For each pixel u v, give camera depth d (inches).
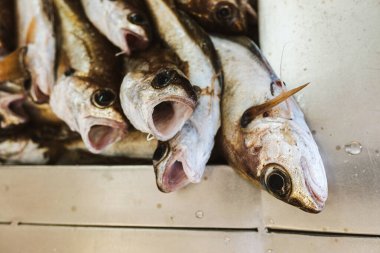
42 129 11.6
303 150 7.8
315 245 8.4
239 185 8.9
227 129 8.8
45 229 10.1
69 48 10.3
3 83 11.1
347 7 8.8
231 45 9.5
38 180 10.2
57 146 11.3
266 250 8.7
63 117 10.3
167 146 8.0
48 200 10.1
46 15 10.5
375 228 8.0
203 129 8.4
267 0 9.7
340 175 8.4
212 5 9.9
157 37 9.5
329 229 8.3
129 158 10.5
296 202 7.6
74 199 9.9
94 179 9.9
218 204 9.0
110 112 9.0
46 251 10.0
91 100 9.3
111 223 9.7
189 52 9.1
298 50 9.2
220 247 8.9
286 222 8.6
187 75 8.9
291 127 8.0
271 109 8.2
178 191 9.3
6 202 10.4
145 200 9.5
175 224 9.3
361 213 8.1
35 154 11.3
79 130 9.6
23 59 10.4
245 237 8.8
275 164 7.8
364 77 8.5
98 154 10.8
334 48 8.8
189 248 9.1
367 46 8.6
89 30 10.3
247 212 8.8
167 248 9.2
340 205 8.3
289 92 7.6
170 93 7.4
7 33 11.2
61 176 10.1
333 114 8.7
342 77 8.7
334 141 8.6
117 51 10.1
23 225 10.2
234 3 9.9
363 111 8.4
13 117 11.4
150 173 9.5
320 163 7.9
